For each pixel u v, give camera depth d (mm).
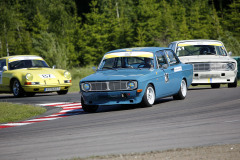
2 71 62938
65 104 47906
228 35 137750
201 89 55938
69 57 186875
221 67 53969
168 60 42156
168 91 40719
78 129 28406
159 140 22781
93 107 38531
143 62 39438
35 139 25734
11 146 24031
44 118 37000
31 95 63438
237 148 19688
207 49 57500
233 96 43469
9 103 49312
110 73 38219
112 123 29891
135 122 29531
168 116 31500
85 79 37375
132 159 18672
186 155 18906
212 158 18219
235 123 26766
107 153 20406
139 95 36219
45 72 60438
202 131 24641
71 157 20031
